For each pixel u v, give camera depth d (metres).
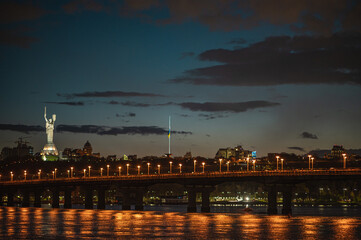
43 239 147.75
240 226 178.12
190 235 155.50
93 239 148.00
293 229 169.38
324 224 185.12
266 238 149.88
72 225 181.25
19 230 166.25
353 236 153.88
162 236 153.75
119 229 169.38
